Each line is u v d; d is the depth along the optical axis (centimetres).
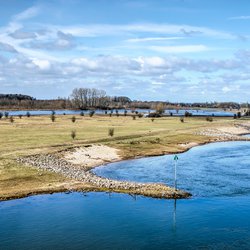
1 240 3034
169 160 7244
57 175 5256
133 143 8700
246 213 3750
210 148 9262
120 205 3991
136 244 2962
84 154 7262
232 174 5756
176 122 15825
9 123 13838
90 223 3425
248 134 13375
